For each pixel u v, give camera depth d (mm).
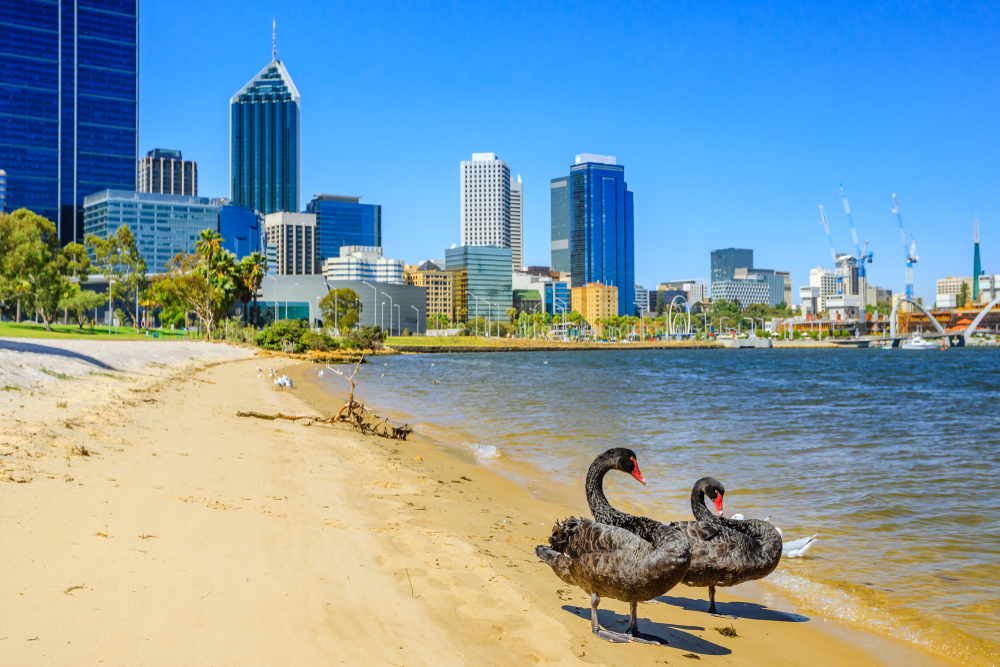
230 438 17281
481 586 7734
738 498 14203
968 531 11656
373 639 5910
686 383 63969
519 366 101875
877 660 6848
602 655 6285
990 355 173625
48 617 5527
